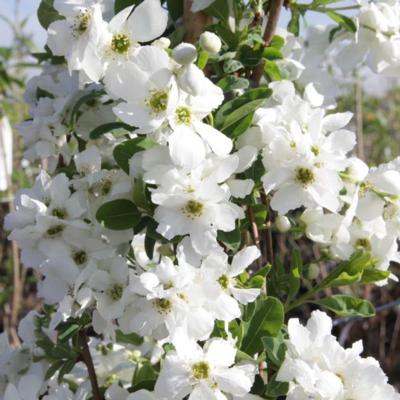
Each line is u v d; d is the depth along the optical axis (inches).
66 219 16.9
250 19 18.1
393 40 18.6
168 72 15.3
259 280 17.2
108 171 17.1
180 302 15.6
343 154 16.4
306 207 17.5
